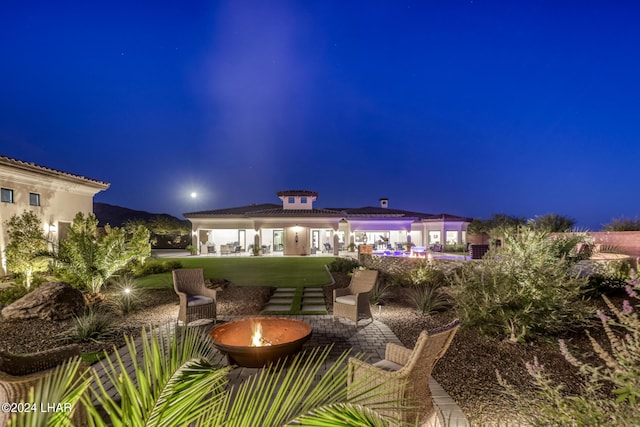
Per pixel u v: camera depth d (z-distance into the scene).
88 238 10.36
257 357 4.87
